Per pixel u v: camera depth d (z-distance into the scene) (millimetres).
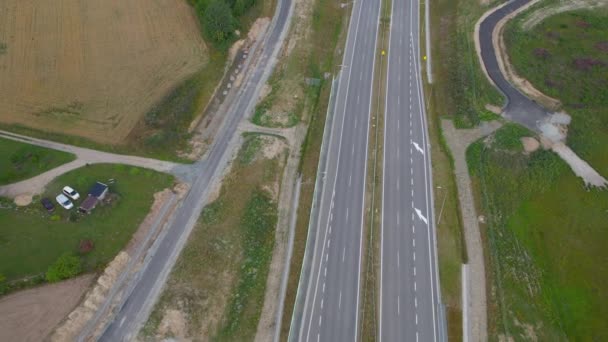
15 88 76375
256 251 57812
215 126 74688
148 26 88688
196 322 51281
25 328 49031
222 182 66000
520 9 97750
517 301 53969
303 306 53562
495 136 71688
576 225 62281
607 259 58781
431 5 101438
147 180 65312
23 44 83375
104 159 67500
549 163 68375
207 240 58531
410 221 61656
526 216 63000
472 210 62469
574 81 81375
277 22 95125
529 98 78562
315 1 101188
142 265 56531
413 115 76375
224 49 85625
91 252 56406
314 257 58031
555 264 58156
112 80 78250
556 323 52719
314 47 89750
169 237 59531
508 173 67312
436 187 65500
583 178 67438
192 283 54312
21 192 62625
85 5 92000
